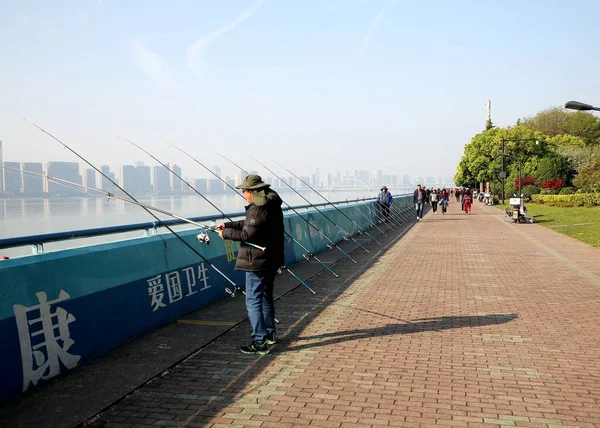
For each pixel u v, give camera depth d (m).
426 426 3.55
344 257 12.59
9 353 3.98
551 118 97.62
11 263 4.16
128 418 3.70
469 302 7.50
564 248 14.39
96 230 5.29
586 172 48.31
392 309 7.07
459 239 17.09
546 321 6.40
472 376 4.50
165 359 4.95
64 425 3.56
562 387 4.25
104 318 5.13
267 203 5.16
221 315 6.70
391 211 27.86
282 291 8.29
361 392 4.15
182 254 6.84
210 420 3.65
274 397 4.05
